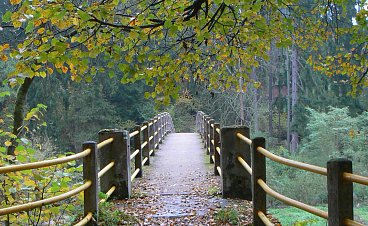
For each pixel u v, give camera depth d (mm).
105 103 31797
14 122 8648
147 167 10992
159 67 5004
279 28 5926
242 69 6777
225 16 5387
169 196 7355
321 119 24906
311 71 29219
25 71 4207
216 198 6871
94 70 5023
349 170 2768
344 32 7566
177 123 41781
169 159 12477
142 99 35219
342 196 2750
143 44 5242
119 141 7043
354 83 7625
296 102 30875
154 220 5852
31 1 4152
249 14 4891
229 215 5594
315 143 25078
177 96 5051
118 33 4793
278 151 28594
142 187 8258
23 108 8734
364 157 23281
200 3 5238
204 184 8383
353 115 27359
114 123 32406
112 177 7062
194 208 6379
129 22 5031
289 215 13805
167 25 4625
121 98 34844
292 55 31000
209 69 6777
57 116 28438
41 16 4145
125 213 5984
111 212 5719
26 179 4520
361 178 2574
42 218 4723
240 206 6258
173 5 4848
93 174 4695
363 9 6922
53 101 27219
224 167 6766
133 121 35000
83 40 4809
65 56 4250
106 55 4828
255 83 6922
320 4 8016
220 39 6410
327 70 7941
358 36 7121
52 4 4145
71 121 30375
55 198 3686
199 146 16484
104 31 4789
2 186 4512
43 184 4539
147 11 5188
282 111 36344
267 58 6160
